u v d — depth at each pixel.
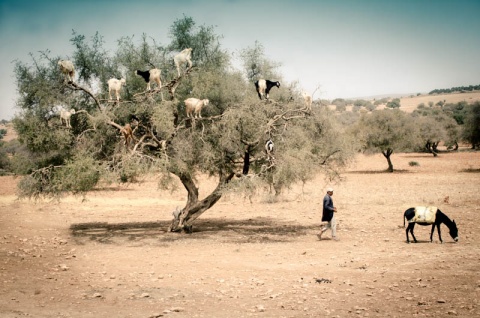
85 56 18.98
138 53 19.38
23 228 21.12
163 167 16.09
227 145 18.19
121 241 17.72
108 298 10.01
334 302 9.49
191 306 9.38
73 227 21.64
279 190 18.58
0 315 8.73
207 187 42.84
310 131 18.98
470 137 56.41
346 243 16.69
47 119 18.53
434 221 16.12
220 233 19.39
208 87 18.47
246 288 10.74
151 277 11.96
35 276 12.05
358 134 56.69
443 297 9.60
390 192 36.12
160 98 18.72
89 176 15.85
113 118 17.72
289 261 13.73
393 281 11.05
